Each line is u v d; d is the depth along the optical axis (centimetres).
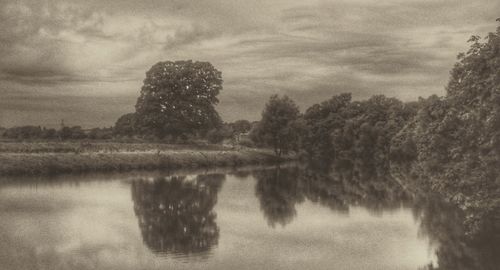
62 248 3038
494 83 2423
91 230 3550
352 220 3991
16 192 5291
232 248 3092
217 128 12244
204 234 3488
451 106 3189
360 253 2953
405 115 11738
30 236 3328
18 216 3994
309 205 4847
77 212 4241
